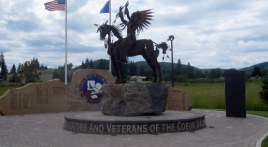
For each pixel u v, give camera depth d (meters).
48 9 24.91
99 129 11.41
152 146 9.30
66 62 25.56
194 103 26.31
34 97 19.89
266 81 23.91
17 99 19.19
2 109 18.50
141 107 12.91
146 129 11.42
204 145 9.48
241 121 15.74
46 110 20.33
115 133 11.27
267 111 22.67
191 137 10.85
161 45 14.62
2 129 12.82
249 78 83.25
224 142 10.00
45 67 79.69
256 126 13.88
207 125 14.08
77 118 12.10
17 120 15.98
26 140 10.32
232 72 17.75
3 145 9.52
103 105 13.60
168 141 10.09
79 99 21.38
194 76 94.94
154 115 13.24
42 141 10.13
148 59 14.31
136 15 13.88
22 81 46.91
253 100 24.98
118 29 14.09
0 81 80.25
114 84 13.44
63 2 25.30
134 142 9.89
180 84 66.44
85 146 9.32
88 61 72.50
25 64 44.41
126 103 12.84
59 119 16.44
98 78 22.02
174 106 21.42
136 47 14.10
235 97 17.67
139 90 12.94
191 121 12.32
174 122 11.80
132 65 46.88
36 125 14.02
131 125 11.33
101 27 13.86
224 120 16.17
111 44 13.96
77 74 21.44
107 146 9.31
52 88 20.59
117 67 14.01
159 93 13.45
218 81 79.00
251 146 9.27
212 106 25.64
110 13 26.69
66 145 9.48
